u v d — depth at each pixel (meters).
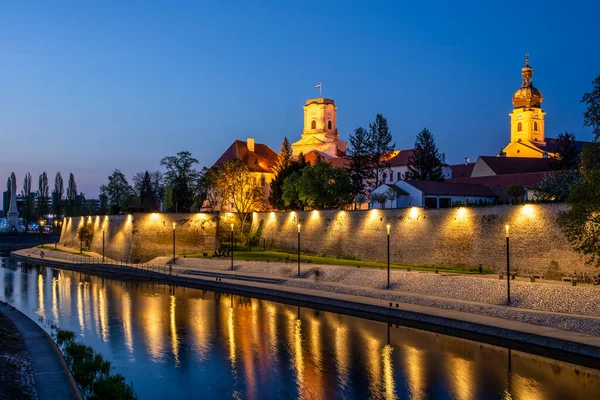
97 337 48.75
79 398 29.88
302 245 100.06
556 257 58.19
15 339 42.34
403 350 43.12
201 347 45.25
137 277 93.12
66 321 55.69
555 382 35.44
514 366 38.62
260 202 133.88
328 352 43.16
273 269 82.38
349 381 36.53
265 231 112.38
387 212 82.38
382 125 125.50
